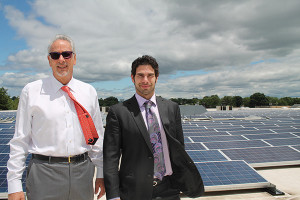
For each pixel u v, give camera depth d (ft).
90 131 10.48
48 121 9.72
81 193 10.32
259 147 31.99
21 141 9.75
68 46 10.25
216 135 41.09
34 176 9.66
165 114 11.32
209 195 20.95
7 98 216.13
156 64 10.88
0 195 18.20
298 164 28.91
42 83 10.12
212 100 391.24
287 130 46.91
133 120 10.55
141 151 10.43
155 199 10.96
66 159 9.98
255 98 389.19
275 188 21.08
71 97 10.19
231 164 24.52
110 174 10.16
